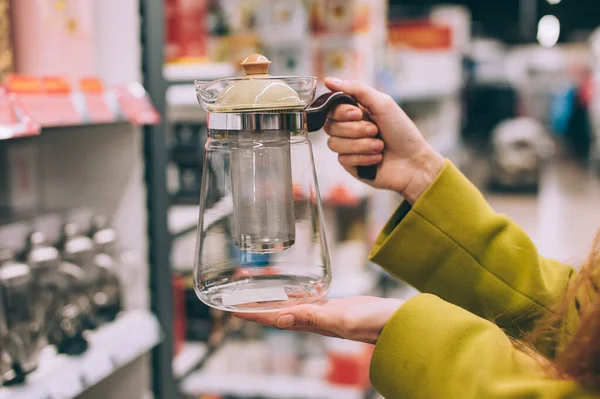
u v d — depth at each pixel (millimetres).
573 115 14289
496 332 873
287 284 1021
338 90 1185
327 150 2697
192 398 2695
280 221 933
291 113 932
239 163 925
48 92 1357
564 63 16016
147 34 1781
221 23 2734
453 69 5160
